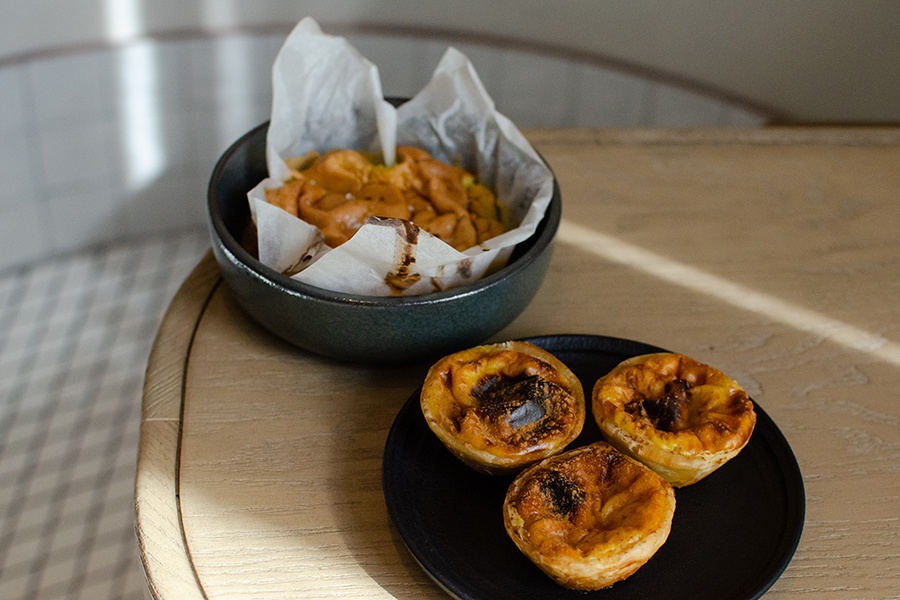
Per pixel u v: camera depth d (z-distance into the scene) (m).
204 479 0.62
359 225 0.70
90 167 1.47
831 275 0.77
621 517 0.56
